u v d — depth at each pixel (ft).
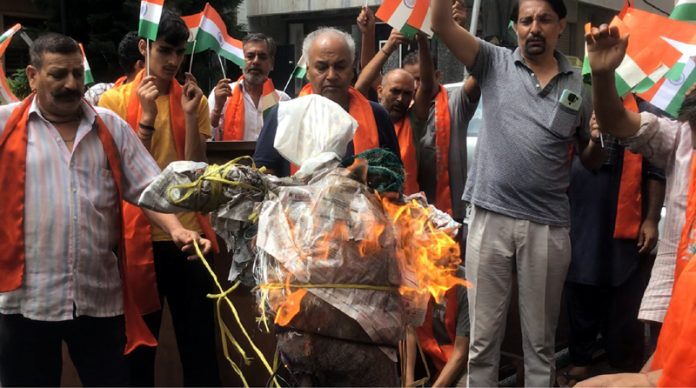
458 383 14.56
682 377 5.53
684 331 5.60
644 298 12.20
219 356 13.46
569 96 12.50
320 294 7.89
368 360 8.11
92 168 10.66
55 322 10.44
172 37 13.28
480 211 13.07
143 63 15.98
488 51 13.20
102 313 10.80
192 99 13.29
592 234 15.88
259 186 8.53
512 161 12.70
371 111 12.52
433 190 15.90
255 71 19.38
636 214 15.58
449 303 14.70
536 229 12.69
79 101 10.55
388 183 8.41
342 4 52.70
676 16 12.93
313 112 9.55
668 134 11.93
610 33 10.77
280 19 57.00
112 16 49.08
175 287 12.94
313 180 8.43
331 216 7.97
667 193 12.20
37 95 10.53
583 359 16.76
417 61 17.63
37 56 10.32
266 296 8.09
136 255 12.46
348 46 12.44
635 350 16.25
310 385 8.25
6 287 10.23
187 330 12.89
